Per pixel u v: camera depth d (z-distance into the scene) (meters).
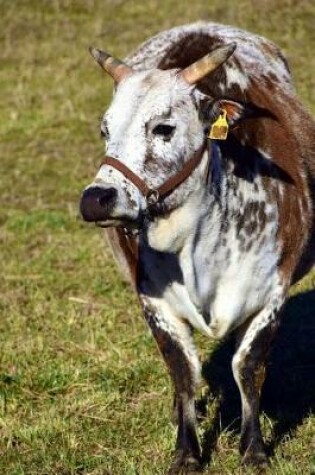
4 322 14.56
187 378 10.03
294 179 10.21
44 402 12.20
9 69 28.73
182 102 9.07
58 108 25.48
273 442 10.71
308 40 27.80
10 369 12.97
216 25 12.09
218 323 10.00
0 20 32.12
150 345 13.31
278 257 9.99
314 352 13.06
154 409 11.74
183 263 9.55
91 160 22.08
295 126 10.75
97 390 12.30
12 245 17.77
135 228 9.02
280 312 10.12
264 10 29.83
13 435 11.36
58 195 20.28
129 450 10.84
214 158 9.44
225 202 9.53
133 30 30.28
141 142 8.88
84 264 16.59
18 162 22.38
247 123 9.96
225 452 10.64
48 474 10.58
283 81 11.30
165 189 9.01
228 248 9.66
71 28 31.17
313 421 11.21
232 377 12.41
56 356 13.29
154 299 10.05
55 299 15.27
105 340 13.62
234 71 10.26
